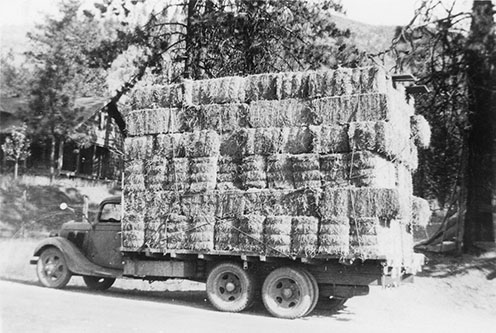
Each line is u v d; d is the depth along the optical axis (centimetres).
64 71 1988
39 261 1077
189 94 980
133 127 1011
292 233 859
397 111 903
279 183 885
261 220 883
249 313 904
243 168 915
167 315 820
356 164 835
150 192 979
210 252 912
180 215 948
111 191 2453
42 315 752
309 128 878
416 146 1026
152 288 1241
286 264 889
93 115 2250
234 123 937
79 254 1062
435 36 1580
